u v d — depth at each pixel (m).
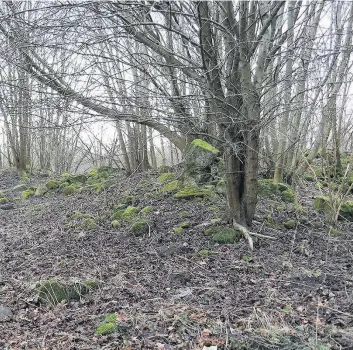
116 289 4.52
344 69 6.09
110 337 3.53
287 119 7.55
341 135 8.42
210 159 7.85
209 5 5.71
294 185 8.00
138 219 6.70
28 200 9.99
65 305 4.23
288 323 3.59
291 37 5.51
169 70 5.96
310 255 5.14
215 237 5.59
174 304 4.08
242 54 5.13
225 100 5.18
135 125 10.05
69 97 4.86
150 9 4.38
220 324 3.63
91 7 4.48
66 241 6.37
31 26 4.49
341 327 3.47
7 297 4.49
